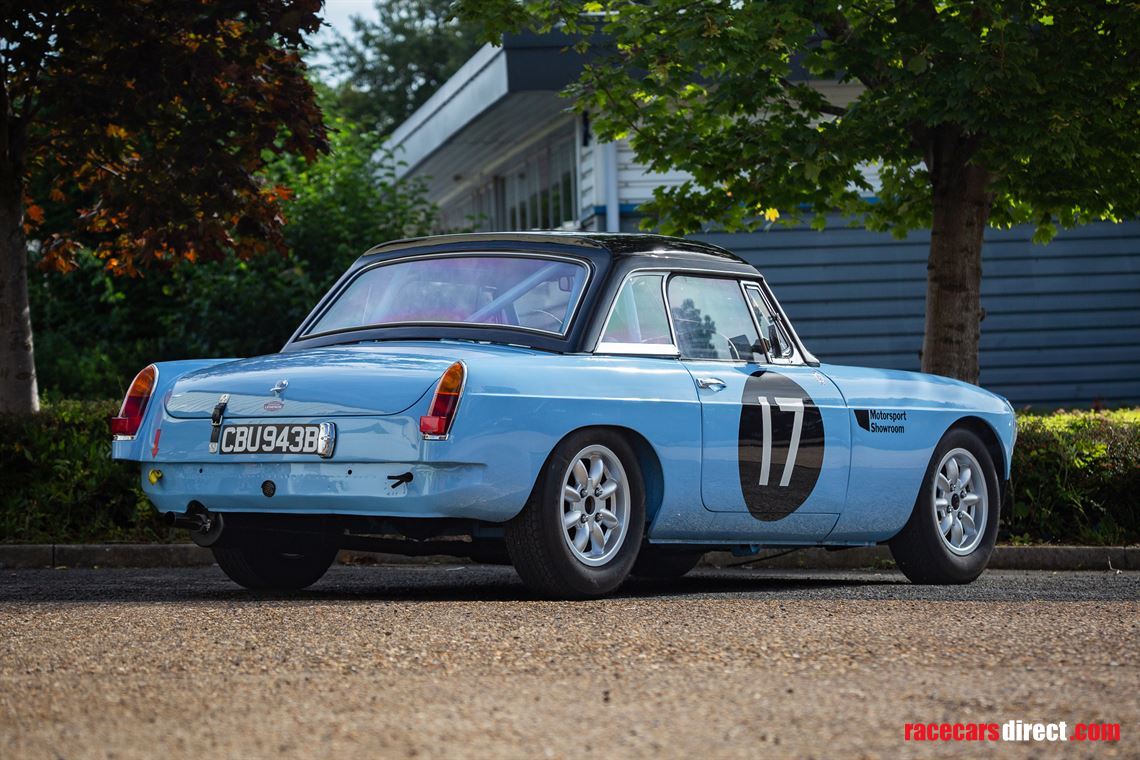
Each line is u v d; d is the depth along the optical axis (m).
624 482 8.06
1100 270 23.30
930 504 9.72
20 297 13.51
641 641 6.47
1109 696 5.36
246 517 8.09
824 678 5.67
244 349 22.53
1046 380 23.22
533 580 7.84
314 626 6.86
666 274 8.62
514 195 28.50
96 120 12.96
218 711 5.11
